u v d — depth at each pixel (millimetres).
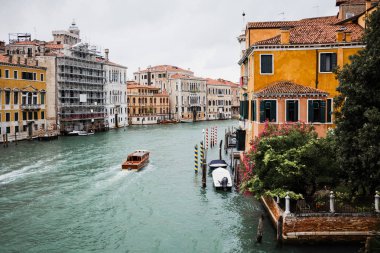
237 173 25750
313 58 23172
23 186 26453
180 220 19688
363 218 15016
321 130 22406
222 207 21562
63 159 37188
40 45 64438
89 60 73188
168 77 104688
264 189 17234
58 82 64625
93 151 42844
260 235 16234
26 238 17656
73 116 66688
